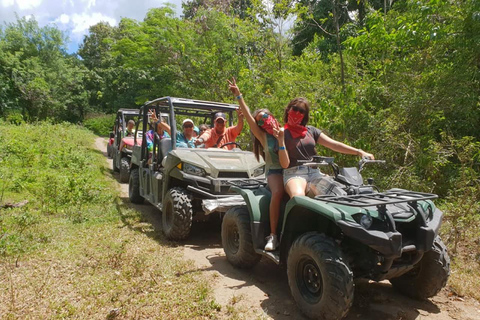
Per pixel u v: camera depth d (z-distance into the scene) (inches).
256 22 511.2
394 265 131.6
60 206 279.6
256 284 165.9
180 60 580.4
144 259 182.7
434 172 274.4
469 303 151.9
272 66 470.9
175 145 249.9
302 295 136.3
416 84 317.4
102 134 1398.9
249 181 194.7
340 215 121.6
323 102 290.2
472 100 289.7
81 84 1643.7
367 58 372.5
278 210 160.2
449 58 319.6
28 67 1286.9
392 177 273.7
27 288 150.7
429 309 146.1
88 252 191.3
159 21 605.0
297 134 157.8
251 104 413.1
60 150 505.4
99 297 145.5
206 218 236.4
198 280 165.6
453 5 309.6
